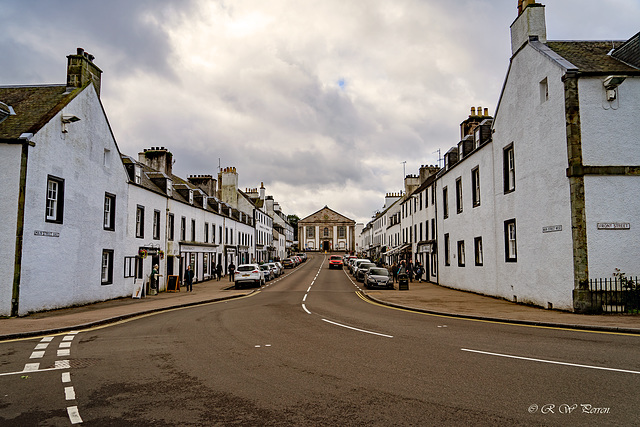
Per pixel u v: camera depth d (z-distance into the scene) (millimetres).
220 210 44625
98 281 20422
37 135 16078
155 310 17672
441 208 31453
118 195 22688
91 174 19875
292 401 5797
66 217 17844
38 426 5012
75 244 18484
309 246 122438
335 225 123250
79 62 19734
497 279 20875
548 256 15867
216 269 39188
